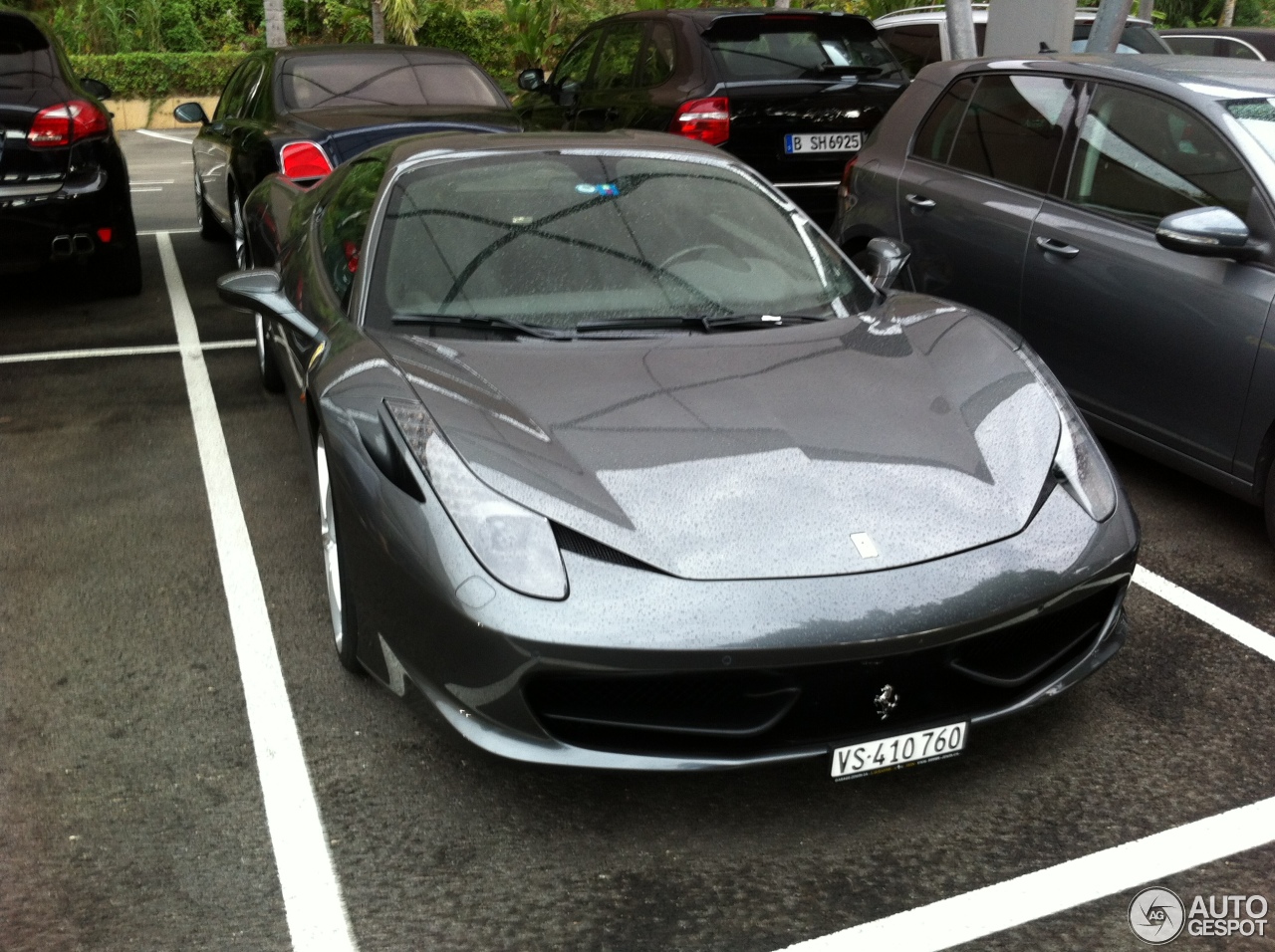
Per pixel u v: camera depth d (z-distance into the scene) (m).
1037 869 2.37
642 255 3.36
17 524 4.11
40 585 3.65
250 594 3.58
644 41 7.86
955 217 4.86
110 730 2.87
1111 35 7.30
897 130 5.39
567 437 2.58
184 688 3.06
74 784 2.66
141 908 2.28
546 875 2.37
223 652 3.24
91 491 4.40
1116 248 4.12
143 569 3.75
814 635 2.24
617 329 3.11
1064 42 7.71
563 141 3.83
